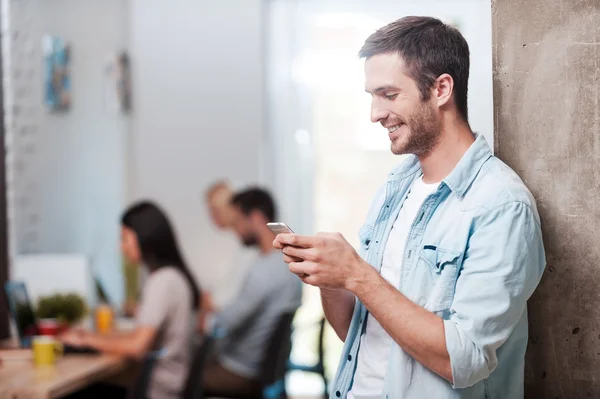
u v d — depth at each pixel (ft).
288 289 13.53
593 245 5.98
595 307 5.98
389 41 5.45
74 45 18.19
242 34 19.48
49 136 17.19
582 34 5.98
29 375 10.54
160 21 19.63
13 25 15.81
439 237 5.39
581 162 5.98
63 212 17.66
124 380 12.67
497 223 5.16
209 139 19.58
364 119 19.13
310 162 19.34
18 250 15.93
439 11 8.20
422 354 5.10
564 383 6.05
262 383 12.56
